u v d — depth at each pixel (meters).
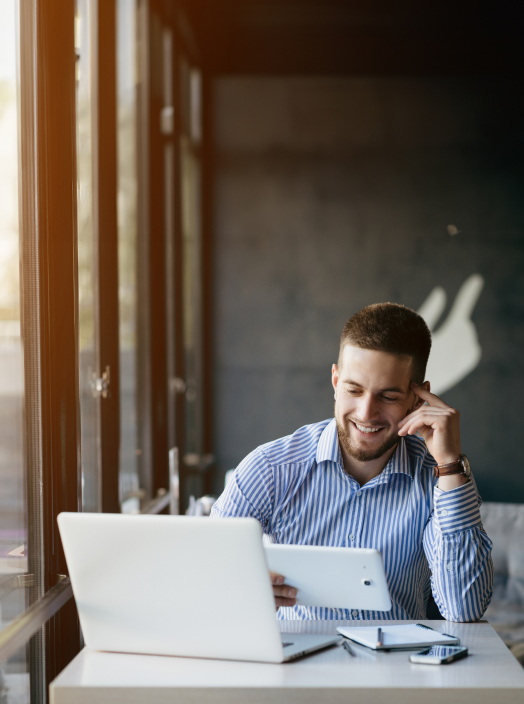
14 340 1.60
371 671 1.19
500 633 2.90
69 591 1.75
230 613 1.22
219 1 4.49
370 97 4.68
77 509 1.83
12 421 1.59
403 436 1.68
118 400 2.47
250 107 4.69
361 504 1.64
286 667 1.21
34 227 1.69
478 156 4.66
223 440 4.75
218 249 4.73
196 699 1.13
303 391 4.73
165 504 3.20
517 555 3.63
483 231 4.68
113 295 2.43
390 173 4.69
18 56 1.64
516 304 4.67
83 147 2.17
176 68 3.71
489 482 4.68
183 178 4.16
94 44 2.30
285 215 4.71
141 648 1.27
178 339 3.83
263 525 1.68
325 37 4.65
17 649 1.46
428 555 1.57
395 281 4.70
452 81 4.65
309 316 4.72
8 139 1.59
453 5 4.56
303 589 1.34
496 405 4.68
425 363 1.62
